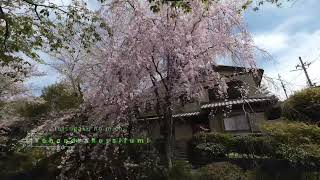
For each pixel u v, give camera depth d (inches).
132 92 457.7
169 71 466.0
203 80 475.8
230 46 469.1
